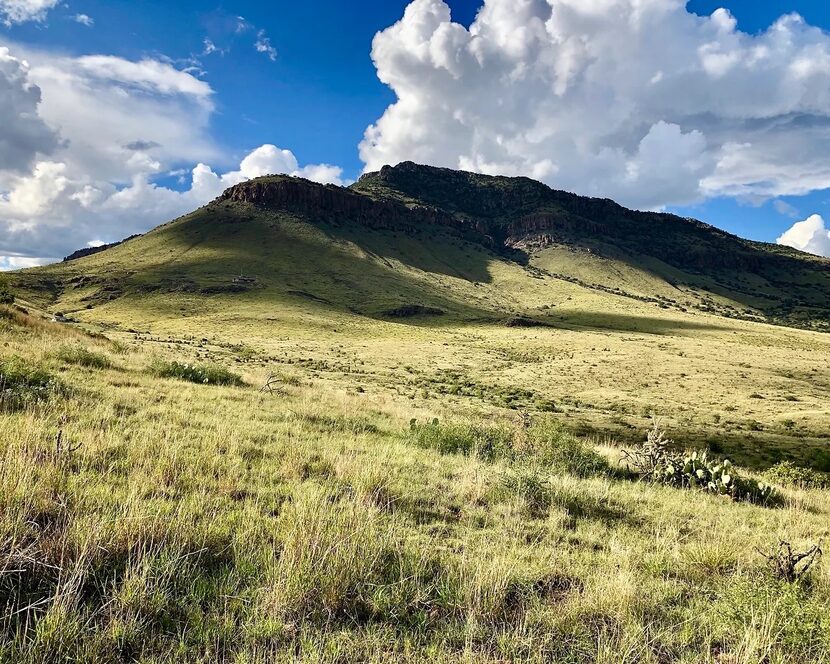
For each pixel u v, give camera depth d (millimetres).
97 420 9273
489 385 77500
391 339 135375
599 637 3889
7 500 4484
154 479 6273
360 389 46312
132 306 160000
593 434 39594
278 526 5406
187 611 3725
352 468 8250
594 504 8570
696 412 63438
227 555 4676
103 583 3848
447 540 5918
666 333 179125
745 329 198000
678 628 4328
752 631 3990
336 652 3441
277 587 3957
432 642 3787
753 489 12039
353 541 4848
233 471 7297
